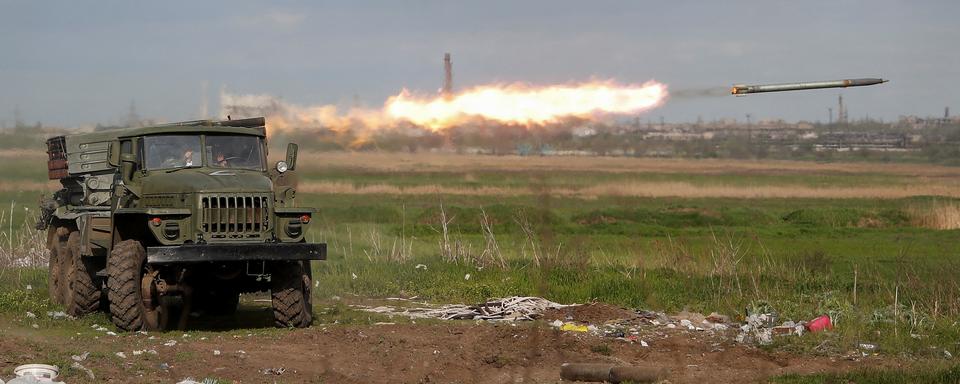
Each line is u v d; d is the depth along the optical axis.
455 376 17.39
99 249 22.30
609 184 77.62
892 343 20.73
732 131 136.75
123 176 22.69
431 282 28.50
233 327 22.53
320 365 17.62
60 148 25.77
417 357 18.45
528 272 29.39
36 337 19.38
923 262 34.03
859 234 48.50
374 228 46.47
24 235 34.09
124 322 20.73
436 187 70.88
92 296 22.94
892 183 91.94
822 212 54.84
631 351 19.83
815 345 20.62
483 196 67.44
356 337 20.08
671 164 115.62
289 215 21.62
